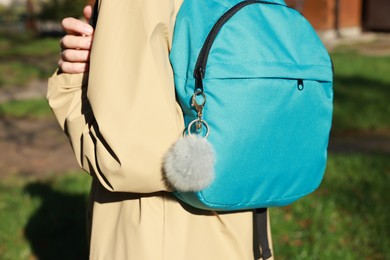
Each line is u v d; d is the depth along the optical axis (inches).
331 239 134.1
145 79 51.6
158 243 57.4
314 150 62.2
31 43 665.0
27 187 181.6
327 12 684.7
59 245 140.5
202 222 60.2
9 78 434.9
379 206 152.1
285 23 59.0
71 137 58.5
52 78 62.1
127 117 51.3
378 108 299.0
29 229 148.6
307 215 148.2
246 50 54.5
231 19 54.7
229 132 53.4
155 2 52.9
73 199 168.1
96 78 52.1
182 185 51.3
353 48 589.3
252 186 56.9
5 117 305.9
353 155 208.2
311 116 60.6
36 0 835.4
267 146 56.5
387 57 488.4
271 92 55.5
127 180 52.6
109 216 61.3
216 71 52.6
